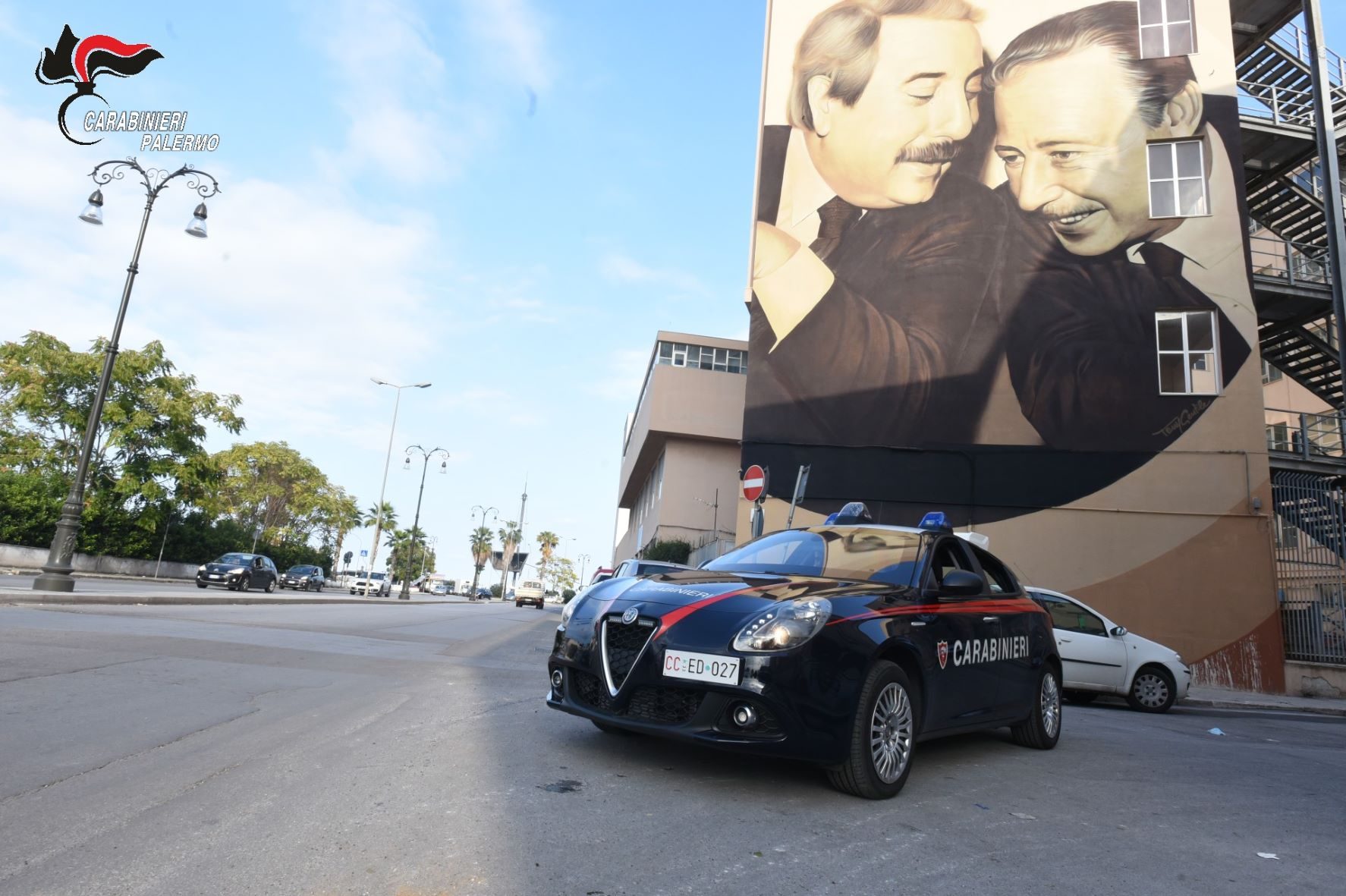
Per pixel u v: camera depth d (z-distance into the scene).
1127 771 5.88
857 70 20.81
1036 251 18.94
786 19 21.56
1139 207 18.64
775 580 4.83
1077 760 6.17
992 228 19.28
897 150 20.19
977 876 3.36
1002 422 18.31
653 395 43.62
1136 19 19.56
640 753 4.97
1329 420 19.39
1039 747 6.49
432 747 4.82
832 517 6.66
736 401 43.66
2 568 29.36
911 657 4.80
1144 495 17.27
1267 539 16.50
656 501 48.31
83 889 2.63
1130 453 17.52
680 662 4.20
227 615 14.00
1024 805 4.59
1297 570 16.72
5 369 32.78
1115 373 17.94
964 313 18.98
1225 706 13.60
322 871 2.89
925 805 4.40
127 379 34.12
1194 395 17.47
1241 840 4.21
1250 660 16.08
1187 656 16.39
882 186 20.09
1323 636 16.30
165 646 8.50
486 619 22.78
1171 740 8.00
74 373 33.31
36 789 3.64
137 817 3.35
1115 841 4.02
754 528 12.23
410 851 3.12
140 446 34.94
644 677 4.28
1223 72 18.86
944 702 5.10
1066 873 3.47
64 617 10.95
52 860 2.86
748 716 4.05
